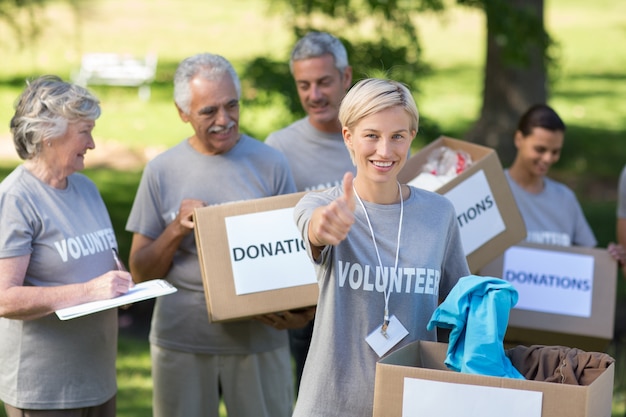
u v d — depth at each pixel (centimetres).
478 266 379
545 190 456
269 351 394
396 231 277
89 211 349
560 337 418
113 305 316
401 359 266
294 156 432
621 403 545
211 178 388
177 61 1795
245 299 356
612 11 2334
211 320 356
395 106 268
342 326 274
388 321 272
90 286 325
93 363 342
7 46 959
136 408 547
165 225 395
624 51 2009
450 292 274
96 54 1678
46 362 333
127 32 1959
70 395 336
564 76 1823
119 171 1220
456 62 1930
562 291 417
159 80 1706
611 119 1565
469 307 270
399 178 410
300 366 463
